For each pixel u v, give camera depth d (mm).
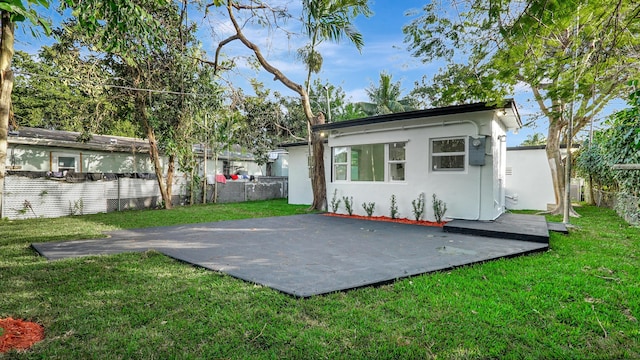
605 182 10875
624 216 8359
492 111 7547
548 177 11914
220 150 15195
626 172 7488
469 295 3027
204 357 2033
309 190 14508
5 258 4660
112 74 10516
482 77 4902
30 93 14609
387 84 21875
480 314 2600
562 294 3029
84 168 12734
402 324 2445
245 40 10805
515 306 2770
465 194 7934
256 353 2078
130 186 12523
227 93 11375
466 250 4945
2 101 4082
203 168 15969
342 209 10414
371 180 9789
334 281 3379
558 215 9734
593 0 2969
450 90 5656
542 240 5414
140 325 2461
